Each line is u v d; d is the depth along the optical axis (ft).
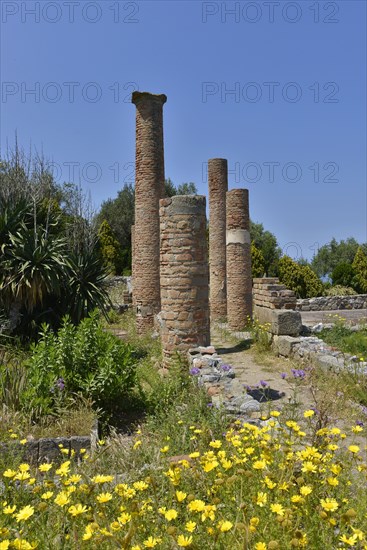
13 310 35.40
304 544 6.41
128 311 64.49
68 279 37.78
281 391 25.94
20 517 7.23
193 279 29.91
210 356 27.09
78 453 16.79
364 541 7.04
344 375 25.39
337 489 8.70
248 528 6.49
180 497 7.48
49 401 19.62
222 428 15.99
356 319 54.49
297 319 38.01
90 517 7.38
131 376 22.33
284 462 8.77
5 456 14.62
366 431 17.93
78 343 22.38
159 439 16.17
